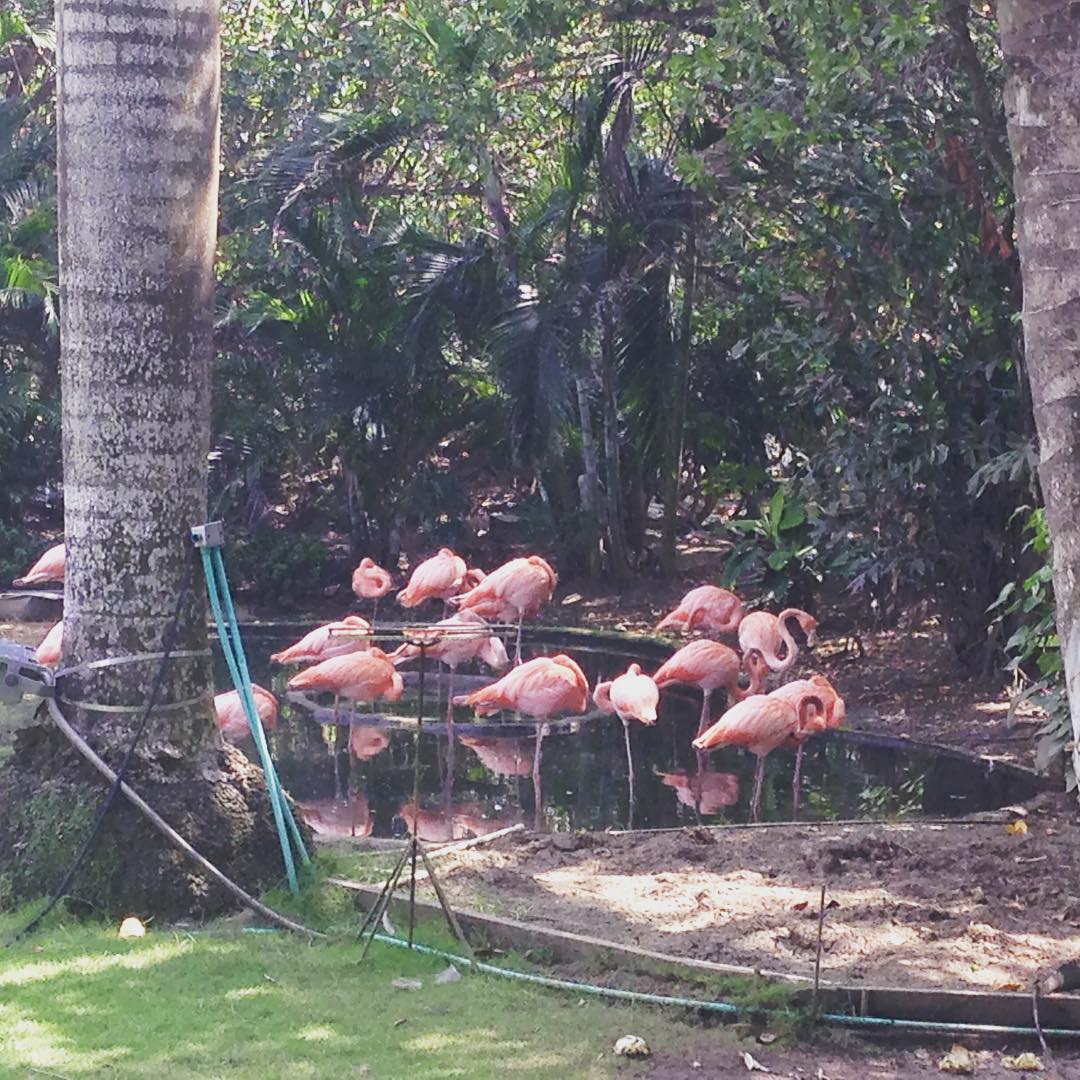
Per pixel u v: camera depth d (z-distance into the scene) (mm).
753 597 15211
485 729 10203
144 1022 4688
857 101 10195
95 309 5891
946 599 11625
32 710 9711
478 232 16672
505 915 5773
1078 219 4027
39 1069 4301
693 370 16094
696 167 11352
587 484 16438
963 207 10641
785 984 4957
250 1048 4508
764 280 12414
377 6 17094
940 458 10875
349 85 17359
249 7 18609
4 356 17734
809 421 14969
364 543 16859
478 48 13883
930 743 9734
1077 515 4043
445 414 16609
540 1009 4934
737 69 10008
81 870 5734
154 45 5793
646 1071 4457
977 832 7430
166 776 5914
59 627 9609
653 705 9188
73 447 6012
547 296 14992
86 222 5859
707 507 18094
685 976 5137
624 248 14836
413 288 15797
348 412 15867
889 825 7625
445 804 8289
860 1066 4613
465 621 10742
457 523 17078
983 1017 4871
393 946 5469
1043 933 5723
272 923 5738
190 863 5809
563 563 17000
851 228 11109
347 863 6492
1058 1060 4691
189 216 5934
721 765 9344
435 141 16906
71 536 6043
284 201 15797
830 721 8766
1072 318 4043
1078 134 4039
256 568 15688
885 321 11492
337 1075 4324
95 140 5812
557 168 15734
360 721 10359
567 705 8945
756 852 6992
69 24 5820
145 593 5949
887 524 11477
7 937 5477
